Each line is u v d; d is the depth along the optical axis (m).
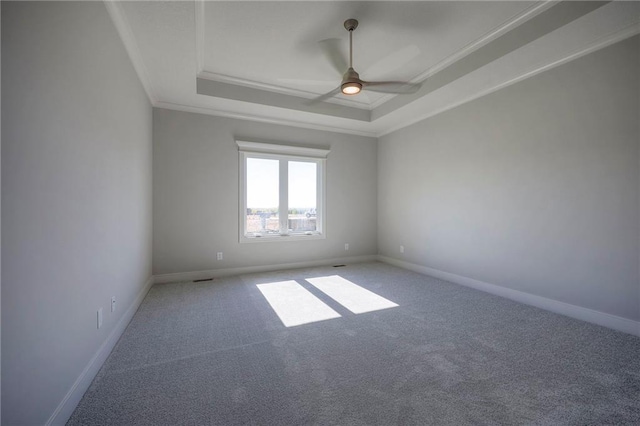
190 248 4.00
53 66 1.26
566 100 2.70
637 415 1.39
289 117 4.43
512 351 2.03
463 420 1.36
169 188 3.87
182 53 2.63
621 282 2.36
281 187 4.69
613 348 2.06
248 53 3.04
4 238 0.94
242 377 1.72
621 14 2.09
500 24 2.56
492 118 3.39
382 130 5.17
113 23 2.06
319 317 2.67
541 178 2.91
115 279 2.12
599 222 2.49
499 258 3.32
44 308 1.17
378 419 1.37
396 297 3.26
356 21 2.50
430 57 3.12
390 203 5.12
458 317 2.67
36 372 1.12
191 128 3.98
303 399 1.52
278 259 4.62
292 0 2.25
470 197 3.68
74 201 1.45
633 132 2.29
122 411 1.41
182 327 2.44
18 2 1.02
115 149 2.12
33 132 1.11
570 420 1.36
